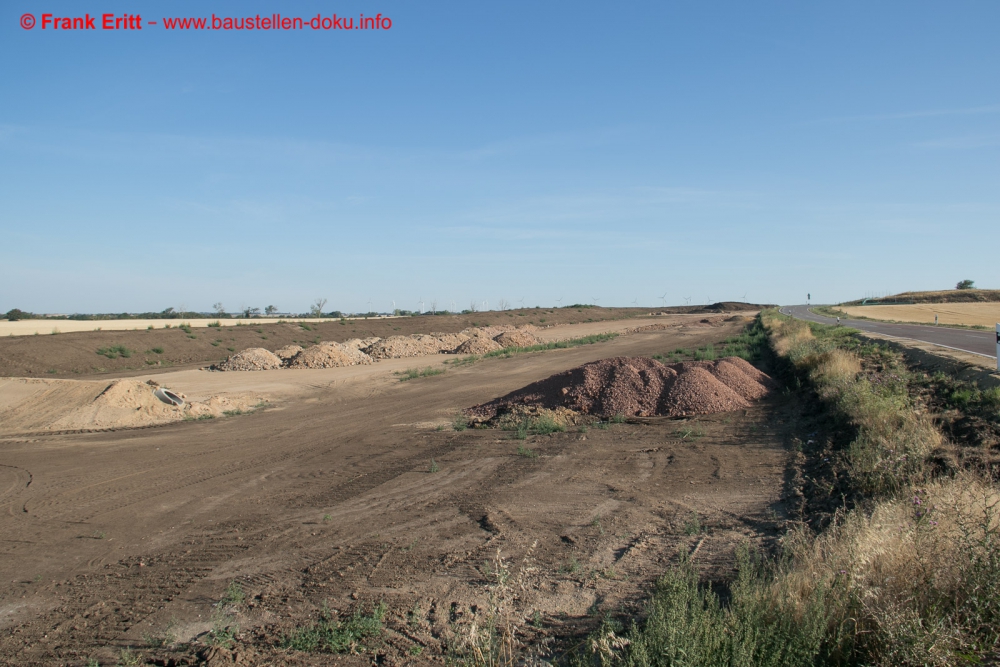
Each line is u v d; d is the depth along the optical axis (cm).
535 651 502
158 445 1617
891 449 819
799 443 1116
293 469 1284
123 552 857
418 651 521
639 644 417
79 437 1756
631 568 659
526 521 845
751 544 692
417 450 1377
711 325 5788
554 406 1641
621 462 1132
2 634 627
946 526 509
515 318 7400
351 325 5906
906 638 390
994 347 1891
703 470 1034
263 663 519
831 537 592
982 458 752
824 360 1761
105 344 3944
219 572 753
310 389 2614
